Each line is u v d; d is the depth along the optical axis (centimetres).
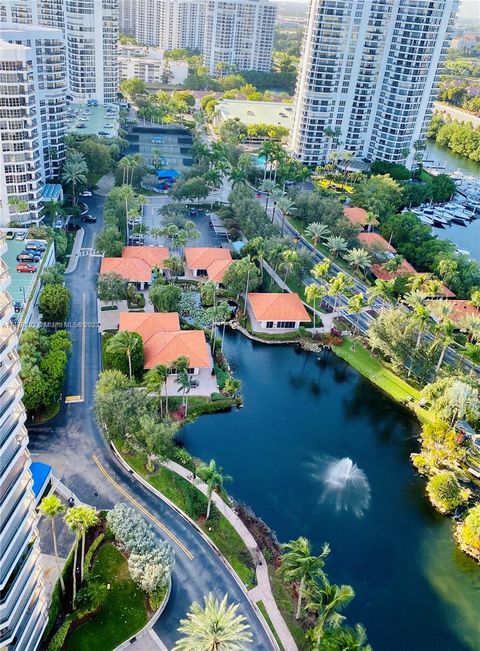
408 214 18562
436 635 7256
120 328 11725
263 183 18975
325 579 6278
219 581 7338
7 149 14412
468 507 9200
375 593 7694
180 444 9838
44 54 16575
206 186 19112
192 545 7762
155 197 19888
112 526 7300
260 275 14600
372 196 19775
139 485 8562
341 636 5716
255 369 12131
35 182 15075
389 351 12100
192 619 5775
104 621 6644
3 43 14038
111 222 15438
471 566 8238
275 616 6969
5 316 4928
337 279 13088
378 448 10338
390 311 12406
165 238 16775
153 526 7919
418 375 11950
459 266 15725
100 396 8775
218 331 13062
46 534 7575
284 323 13438
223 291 14388
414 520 8900
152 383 9256
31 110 14550
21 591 5369
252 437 10212
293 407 11144
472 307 14150
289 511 8762
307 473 9550
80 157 18100
